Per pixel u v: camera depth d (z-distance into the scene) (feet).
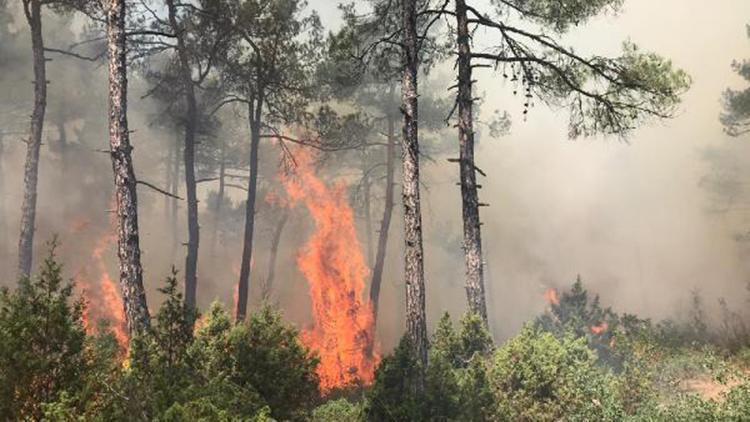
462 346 34.99
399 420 26.08
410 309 31.27
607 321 49.29
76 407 18.72
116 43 35.09
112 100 34.63
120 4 35.53
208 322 25.81
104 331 28.30
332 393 47.85
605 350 45.24
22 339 19.19
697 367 40.01
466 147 42.86
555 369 28.35
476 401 27.07
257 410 22.34
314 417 30.07
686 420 25.26
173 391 20.01
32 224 54.90
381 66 53.52
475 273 41.45
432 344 35.58
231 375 24.14
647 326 51.03
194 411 18.15
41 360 19.11
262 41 60.70
